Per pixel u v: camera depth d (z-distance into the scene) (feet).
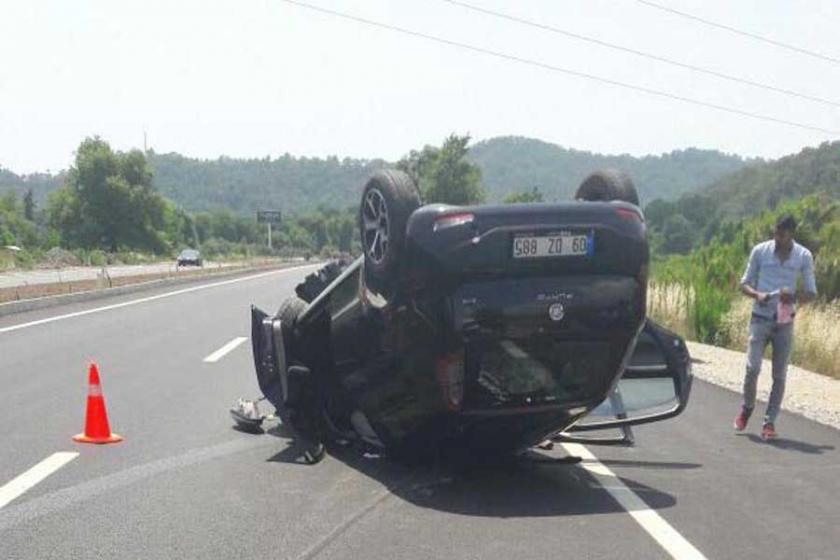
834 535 20.47
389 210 23.61
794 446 29.68
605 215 23.08
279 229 542.98
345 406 27.66
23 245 342.44
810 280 30.32
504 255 22.39
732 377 45.06
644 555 19.04
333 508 22.29
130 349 53.57
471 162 278.26
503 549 19.34
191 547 19.27
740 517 21.79
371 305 25.13
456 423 23.91
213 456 27.37
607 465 27.09
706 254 89.66
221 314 80.59
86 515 21.45
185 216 530.27
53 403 35.53
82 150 398.01
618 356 23.86
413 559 18.66
